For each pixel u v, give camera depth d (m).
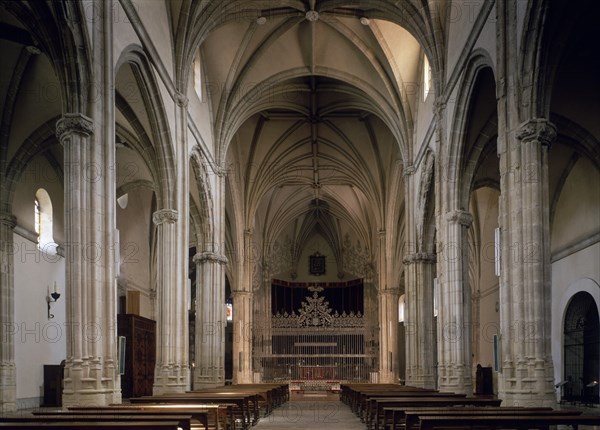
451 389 20.73
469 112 20.20
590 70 18.83
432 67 22.69
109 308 14.02
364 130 37.88
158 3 20.30
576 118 21.09
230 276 40.31
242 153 38.91
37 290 23.56
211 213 28.77
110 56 14.85
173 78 21.97
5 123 20.41
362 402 19.94
